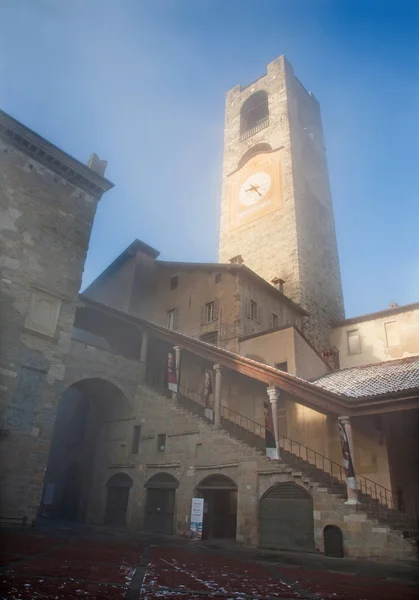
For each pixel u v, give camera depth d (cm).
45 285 2186
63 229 2362
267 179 4375
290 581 936
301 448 2175
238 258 3328
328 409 1767
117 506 2353
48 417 2011
